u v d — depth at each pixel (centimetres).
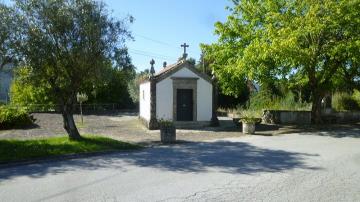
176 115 2462
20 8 1477
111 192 873
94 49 1541
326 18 2047
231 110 3647
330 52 2188
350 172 1077
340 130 2242
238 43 2527
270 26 2138
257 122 2477
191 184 945
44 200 816
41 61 1489
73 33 1527
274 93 3512
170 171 1105
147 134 2086
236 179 995
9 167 1208
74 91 1605
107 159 1333
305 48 2223
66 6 1507
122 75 1748
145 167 1173
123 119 3198
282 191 872
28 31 1466
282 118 2589
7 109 2511
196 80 2489
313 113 2509
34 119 2656
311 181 969
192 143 1723
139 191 880
